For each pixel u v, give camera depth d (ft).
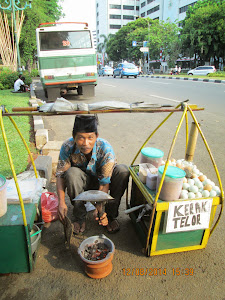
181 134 17.78
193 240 6.89
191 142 7.53
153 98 31.76
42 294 5.71
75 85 29.35
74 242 7.34
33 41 68.18
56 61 27.68
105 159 6.98
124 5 229.86
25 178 8.00
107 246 6.50
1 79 45.29
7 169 10.22
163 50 128.57
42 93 38.34
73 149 7.00
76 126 6.16
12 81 45.50
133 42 142.72
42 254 6.86
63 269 6.38
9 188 7.01
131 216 8.21
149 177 6.58
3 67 49.98
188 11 114.62
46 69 27.66
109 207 7.63
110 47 184.55
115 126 19.90
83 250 6.33
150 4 201.57
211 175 11.55
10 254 5.94
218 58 110.42
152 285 5.96
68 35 27.55
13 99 29.01
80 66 28.55
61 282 6.01
